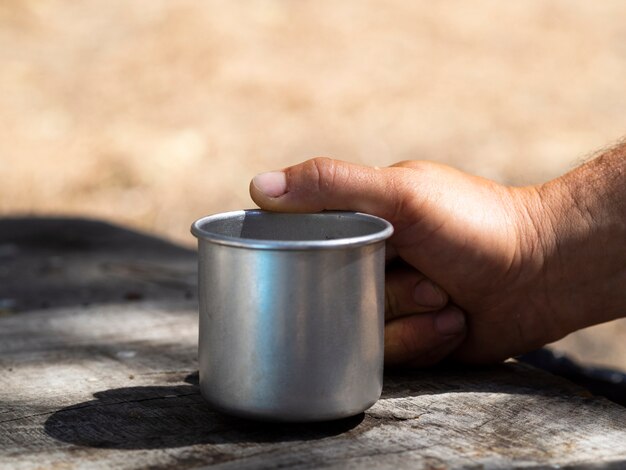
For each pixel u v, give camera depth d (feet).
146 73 13.25
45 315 3.05
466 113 11.78
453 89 12.62
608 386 3.15
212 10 15.58
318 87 12.67
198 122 11.61
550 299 2.63
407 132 11.18
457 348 2.68
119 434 2.29
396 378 2.59
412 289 2.57
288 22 15.15
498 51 14.05
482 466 2.16
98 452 2.22
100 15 15.58
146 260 3.70
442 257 2.53
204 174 10.21
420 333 2.59
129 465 2.17
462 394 2.48
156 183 10.00
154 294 3.26
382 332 2.29
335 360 2.22
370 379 2.26
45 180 10.00
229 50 13.89
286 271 2.19
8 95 12.42
